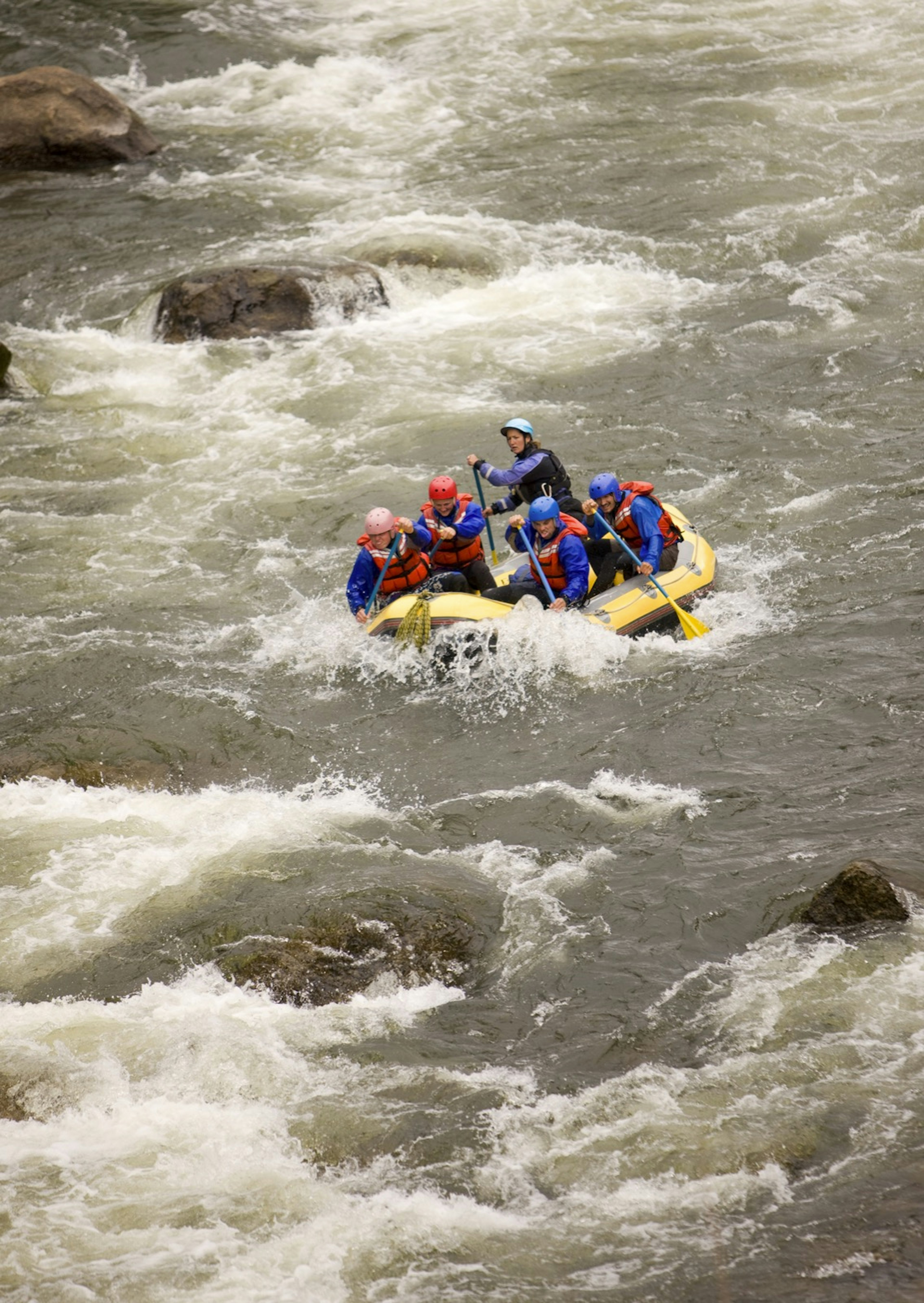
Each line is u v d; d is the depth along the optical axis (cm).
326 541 4453
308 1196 1955
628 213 6975
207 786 3175
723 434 4853
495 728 3328
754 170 7300
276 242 6975
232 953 2489
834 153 7425
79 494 4906
